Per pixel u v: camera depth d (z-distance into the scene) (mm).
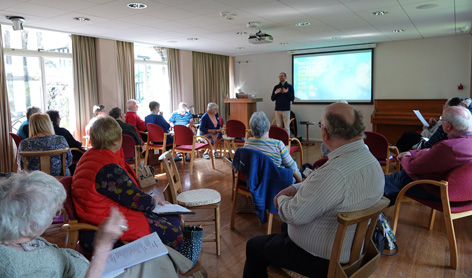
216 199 2441
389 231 2545
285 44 7996
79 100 6277
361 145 1384
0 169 5266
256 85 9922
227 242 2717
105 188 1696
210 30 6012
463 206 2324
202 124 5969
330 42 7781
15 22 4793
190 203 2371
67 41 6242
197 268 2309
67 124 6480
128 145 4242
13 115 5680
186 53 8562
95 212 1680
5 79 5277
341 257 1365
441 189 2250
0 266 837
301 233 1432
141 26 5559
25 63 5742
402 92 7797
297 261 1448
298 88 9086
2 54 5203
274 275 1531
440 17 5199
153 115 5824
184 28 5797
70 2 4027
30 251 914
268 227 2689
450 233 2254
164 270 1372
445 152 2270
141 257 1309
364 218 1257
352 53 8234
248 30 6062
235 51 9109
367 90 8164
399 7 4531
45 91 6035
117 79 6871
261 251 1611
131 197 1729
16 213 868
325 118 1411
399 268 2285
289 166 2820
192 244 2221
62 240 2764
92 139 1812
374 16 5070
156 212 1951
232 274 2242
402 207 3496
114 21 5145
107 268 1229
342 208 1312
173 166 2539
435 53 7344
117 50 6898
